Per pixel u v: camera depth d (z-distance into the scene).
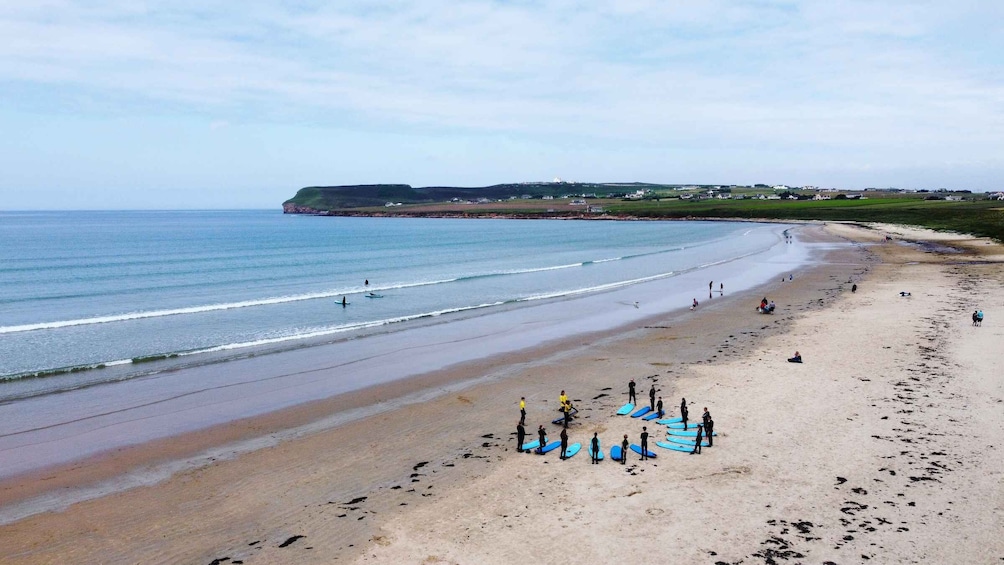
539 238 161.88
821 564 16.06
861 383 30.28
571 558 16.62
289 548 17.31
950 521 17.83
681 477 21.20
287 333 45.69
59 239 144.38
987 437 23.41
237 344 41.62
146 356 38.16
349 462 23.02
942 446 22.78
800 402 28.00
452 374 34.62
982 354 34.22
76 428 26.48
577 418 27.20
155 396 30.78
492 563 16.47
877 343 37.75
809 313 48.66
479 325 48.16
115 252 110.38
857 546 16.78
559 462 22.75
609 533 17.80
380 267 92.19
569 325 47.84
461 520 18.70
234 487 21.02
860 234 135.75
